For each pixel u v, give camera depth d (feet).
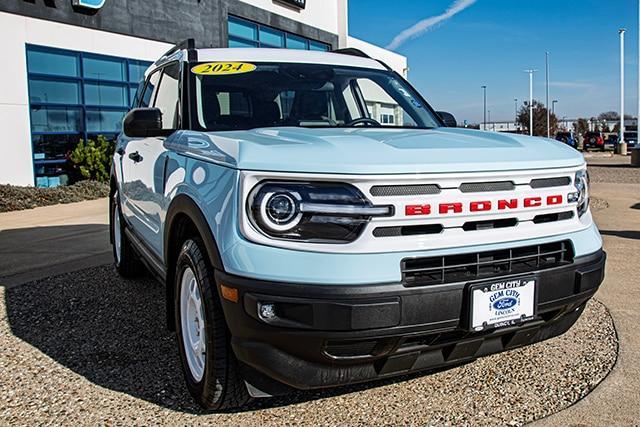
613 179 58.85
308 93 13.28
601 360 11.59
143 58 56.95
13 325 14.28
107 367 11.58
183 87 12.50
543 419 9.30
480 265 8.45
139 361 11.87
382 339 7.84
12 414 9.66
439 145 9.18
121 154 17.78
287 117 12.71
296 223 7.93
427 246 8.13
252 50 14.34
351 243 7.89
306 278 7.68
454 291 8.13
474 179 8.49
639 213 32.12
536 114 237.04
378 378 8.49
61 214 35.96
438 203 8.23
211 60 13.37
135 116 11.71
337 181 7.94
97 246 24.93
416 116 14.12
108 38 53.21
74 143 50.96
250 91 12.78
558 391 10.28
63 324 14.30
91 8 50.80
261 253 7.92
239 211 8.14
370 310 7.66
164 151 12.09
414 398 10.09
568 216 9.66
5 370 11.48
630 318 14.03
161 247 12.07
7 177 45.44
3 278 19.15
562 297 9.09
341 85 13.92
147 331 13.69
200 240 9.54
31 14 46.44
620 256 20.86
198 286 9.20
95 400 10.13
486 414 9.50
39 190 42.27
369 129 11.87
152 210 12.94
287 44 82.84
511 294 8.54
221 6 67.46
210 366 8.82
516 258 8.74
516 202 8.83
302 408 9.75
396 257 7.93
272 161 8.16
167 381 10.90
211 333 8.77
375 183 7.95
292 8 82.53
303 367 8.00
